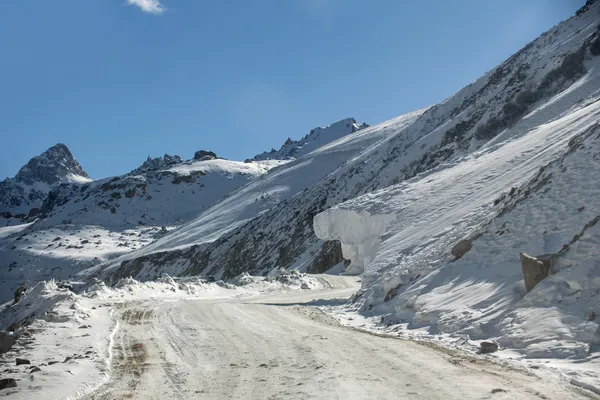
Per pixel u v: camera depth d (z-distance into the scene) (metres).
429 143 95.38
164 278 33.84
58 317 17.20
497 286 14.69
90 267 175.00
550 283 12.49
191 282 35.75
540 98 79.56
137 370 10.35
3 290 167.88
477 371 9.33
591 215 15.06
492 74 105.56
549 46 92.50
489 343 11.03
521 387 8.08
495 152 37.56
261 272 93.75
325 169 182.62
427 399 7.59
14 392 8.60
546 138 31.00
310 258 80.75
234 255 110.81
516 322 11.95
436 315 15.04
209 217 168.12
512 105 80.31
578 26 92.88
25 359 11.03
